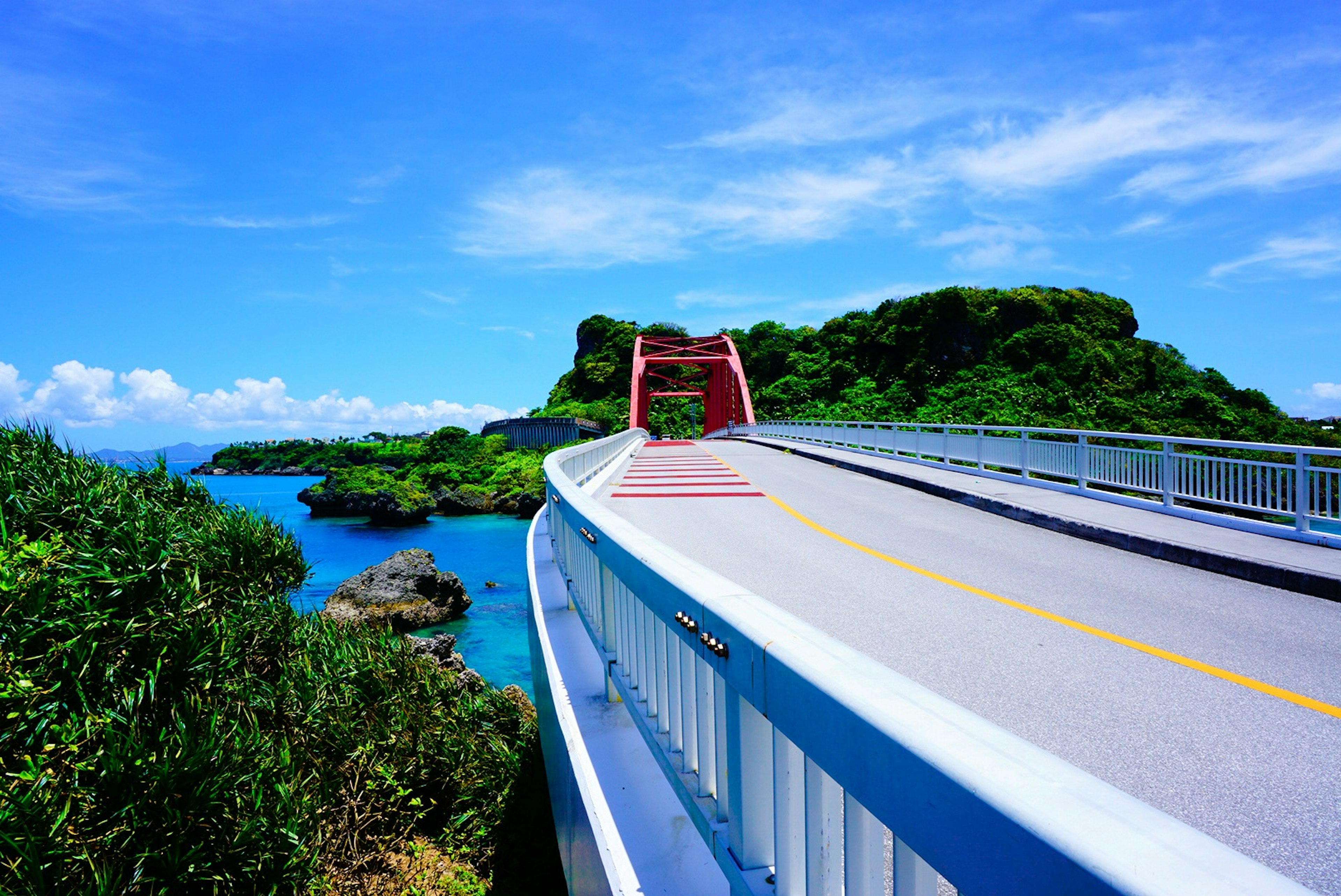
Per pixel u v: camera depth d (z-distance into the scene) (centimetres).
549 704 499
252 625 841
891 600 727
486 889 736
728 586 230
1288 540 959
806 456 2934
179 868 545
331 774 753
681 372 14275
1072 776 101
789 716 162
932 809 113
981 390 10825
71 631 614
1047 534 1135
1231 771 369
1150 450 1224
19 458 816
